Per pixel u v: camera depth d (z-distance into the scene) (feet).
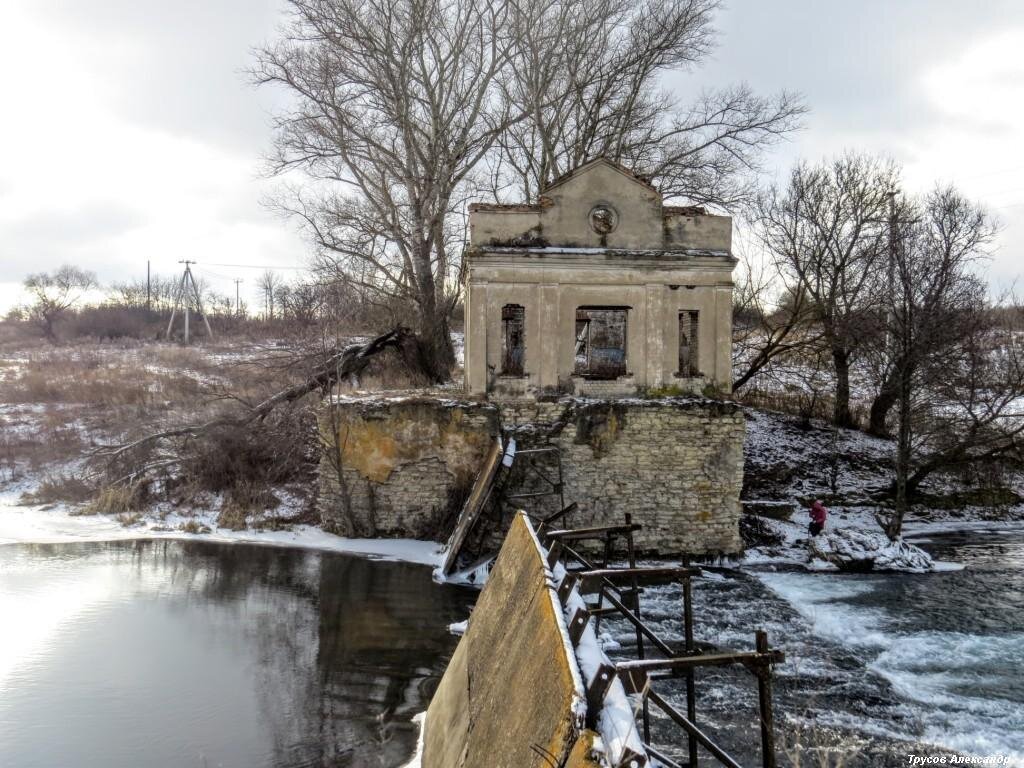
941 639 48.44
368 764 31.17
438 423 67.46
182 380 109.81
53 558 62.80
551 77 94.02
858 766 32.09
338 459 68.49
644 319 67.00
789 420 112.68
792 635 49.01
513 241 66.85
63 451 89.51
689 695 25.99
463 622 49.14
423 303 93.86
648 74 97.50
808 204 105.50
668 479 65.46
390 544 67.72
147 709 36.37
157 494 80.23
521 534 28.73
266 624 48.62
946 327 78.69
